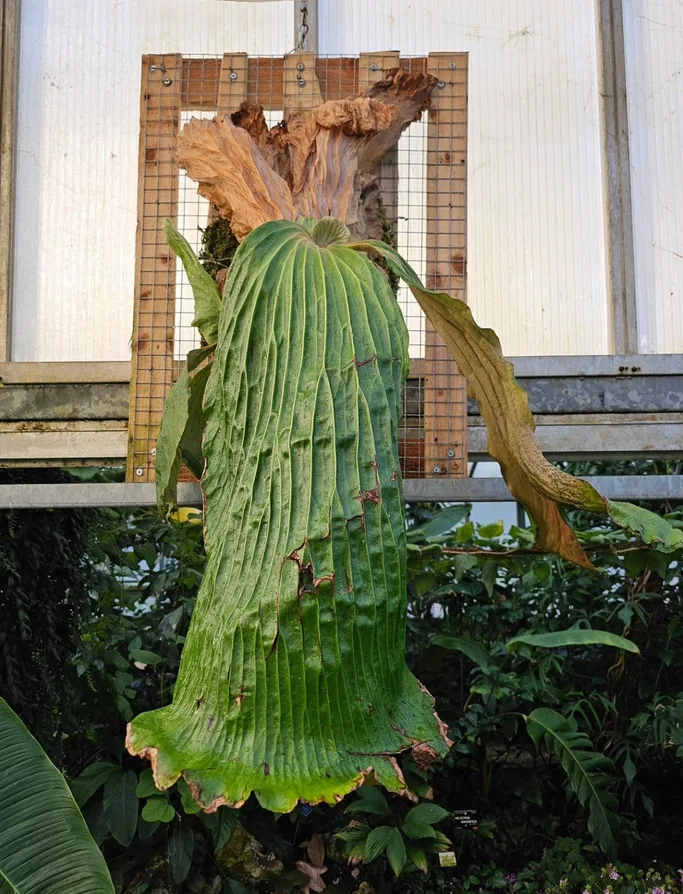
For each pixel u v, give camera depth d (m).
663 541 1.18
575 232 2.21
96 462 2.01
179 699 0.98
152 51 2.26
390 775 0.89
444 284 1.90
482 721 2.88
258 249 1.08
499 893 2.55
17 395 2.02
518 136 2.24
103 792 2.50
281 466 0.95
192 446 1.52
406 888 2.58
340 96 2.00
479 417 1.99
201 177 1.47
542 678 2.96
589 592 3.25
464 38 2.27
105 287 2.19
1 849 1.38
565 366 2.00
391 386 1.00
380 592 0.93
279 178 1.46
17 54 2.25
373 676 0.93
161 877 2.49
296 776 0.86
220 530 1.00
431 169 1.92
